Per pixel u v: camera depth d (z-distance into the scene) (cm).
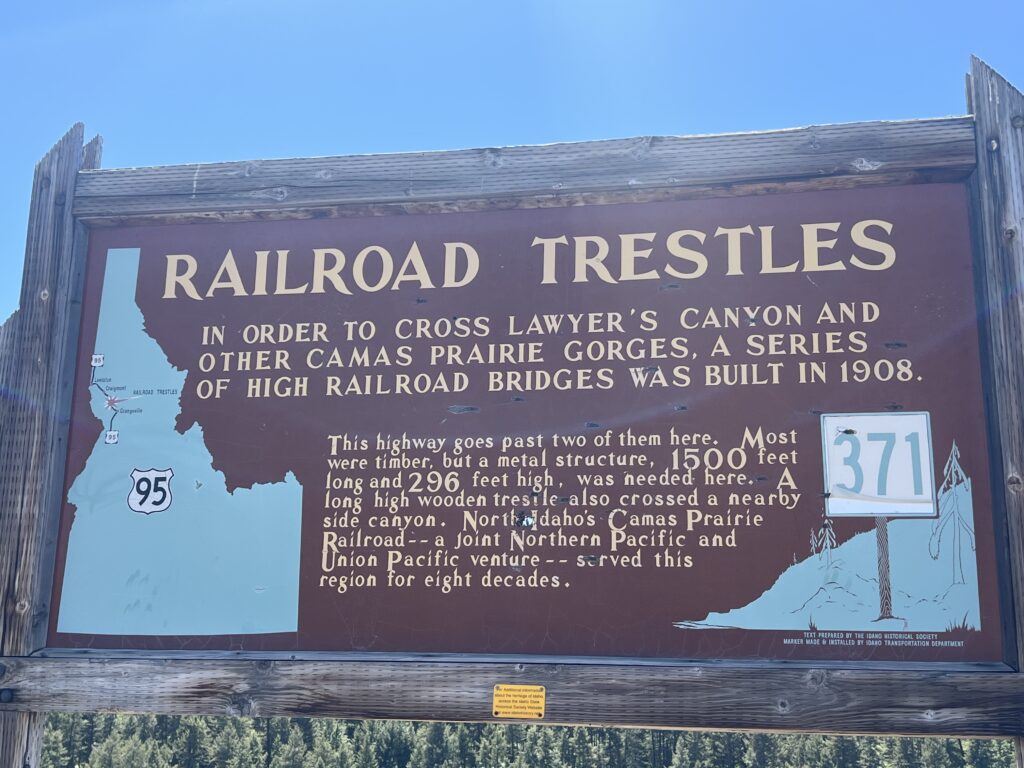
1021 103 435
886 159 441
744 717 399
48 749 6122
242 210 481
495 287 462
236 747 6544
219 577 447
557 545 431
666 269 452
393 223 477
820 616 408
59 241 487
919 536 409
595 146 463
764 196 453
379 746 7331
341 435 455
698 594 417
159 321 479
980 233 429
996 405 411
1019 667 388
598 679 411
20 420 467
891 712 392
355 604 437
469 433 448
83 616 449
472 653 424
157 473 461
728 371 438
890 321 432
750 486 424
